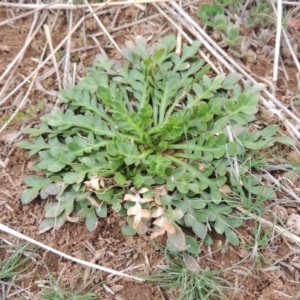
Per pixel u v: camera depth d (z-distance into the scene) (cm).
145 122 20
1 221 20
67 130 21
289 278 19
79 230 20
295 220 20
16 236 20
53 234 20
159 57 22
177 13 25
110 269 19
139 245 19
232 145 20
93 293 19
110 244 20
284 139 21
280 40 24
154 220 20
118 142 20
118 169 20
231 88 22
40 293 19
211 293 18
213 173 20
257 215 20
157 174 20
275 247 19
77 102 21
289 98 22
